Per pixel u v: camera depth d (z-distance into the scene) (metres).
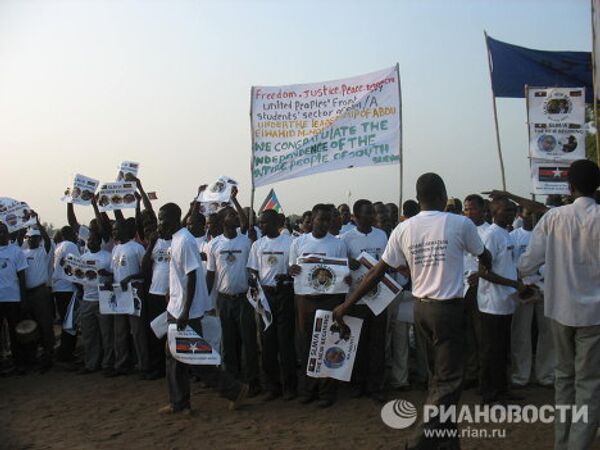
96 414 6.40
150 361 7.91
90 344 8.38
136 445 5.38
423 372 6.97
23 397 7.22
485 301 6.15
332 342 5.88
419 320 4.38
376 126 8.34
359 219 6.72
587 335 4.23
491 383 6.21
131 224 8.17
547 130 7.66
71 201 8.99
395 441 5.30
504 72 9.20
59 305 9.21
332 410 6.31
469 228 4.30
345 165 8.40
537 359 6.94
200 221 8.79
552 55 9.23
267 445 5.29
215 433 5.66
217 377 6.19
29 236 8.93
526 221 7.46
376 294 6.08
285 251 6.79
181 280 6.16
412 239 4.38
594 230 4.22
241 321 6.92
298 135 8.59
